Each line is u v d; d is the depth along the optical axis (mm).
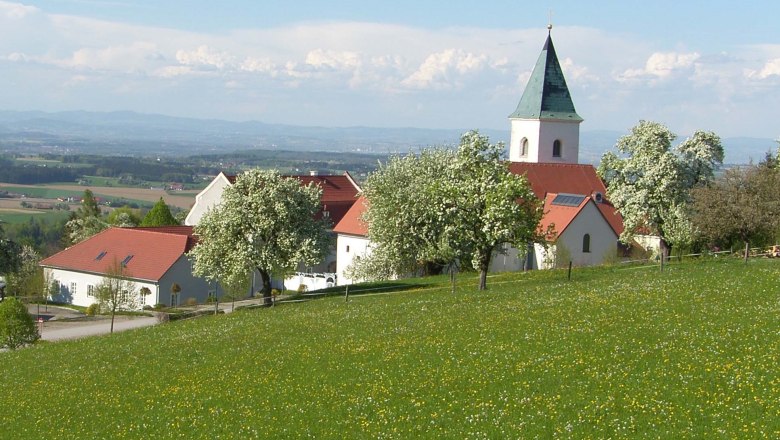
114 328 71062
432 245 71188
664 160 73688
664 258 71062
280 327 47969
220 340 46344
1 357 53250
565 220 85562
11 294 101438
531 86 109562
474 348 36312
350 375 34844
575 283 53906
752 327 34094
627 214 76250
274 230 70000
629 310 40156
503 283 62844
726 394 26891
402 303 52281
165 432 31062
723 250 72375
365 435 27750
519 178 57281
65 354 50312
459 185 57969
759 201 65875
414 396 30859
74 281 97312
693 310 38625
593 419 26297
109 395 37594
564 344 34906
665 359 30984
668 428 24891
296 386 34281
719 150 75875
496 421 27172
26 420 35875
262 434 29234
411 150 82188
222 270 70312
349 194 129750
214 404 33562
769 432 23781
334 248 110625
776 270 50375
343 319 48094
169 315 70500
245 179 70875
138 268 91562
